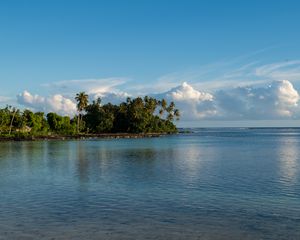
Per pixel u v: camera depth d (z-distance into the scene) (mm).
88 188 33469
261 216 23391
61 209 25484
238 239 19266
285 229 20734
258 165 52406
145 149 91625
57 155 72438
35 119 167875
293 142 129750
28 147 100125
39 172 45188
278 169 47062
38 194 30703
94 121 198375
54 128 178500
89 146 105375
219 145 111062
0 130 155500
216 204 26719
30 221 22516
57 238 19531
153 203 27188
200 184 35406
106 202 27594
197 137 192750
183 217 23328
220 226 21391
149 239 19359
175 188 33250
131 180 38188
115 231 20625
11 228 21156
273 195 29750
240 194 30250
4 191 32094
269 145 109500
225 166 51281
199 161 59219
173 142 133125
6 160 61594
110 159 63312
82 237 19688
